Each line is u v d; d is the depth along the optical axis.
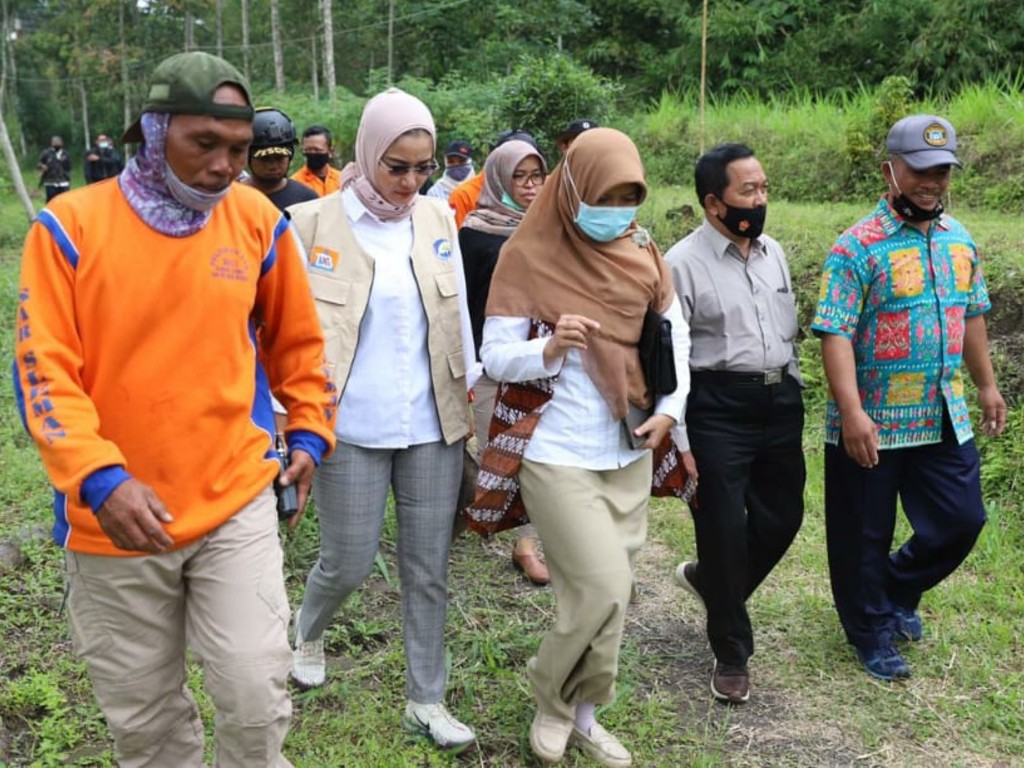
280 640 2.33
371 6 33.19
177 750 2.54
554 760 3.10
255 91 32.66
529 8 23.55
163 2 36.81
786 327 3.48
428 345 3.14
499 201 4.27
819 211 8.80
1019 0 14.73
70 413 2.11
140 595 2.32
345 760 3.11
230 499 2.33
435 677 3.25
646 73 21.11
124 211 2.23
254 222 2.42
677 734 3.35
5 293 9.98
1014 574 4.36
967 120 10.42
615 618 2.93
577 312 2.98
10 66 44.69
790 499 3.58
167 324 2.24
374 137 3.01
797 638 3.95
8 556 4.34
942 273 3.52
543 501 2.97
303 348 2.56
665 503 5.32
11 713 3.29
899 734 3.35
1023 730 3.33
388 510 5.00
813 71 17.69
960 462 3.61
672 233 8.31
